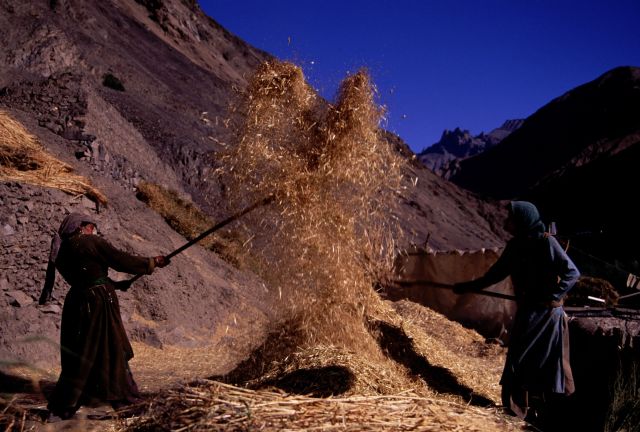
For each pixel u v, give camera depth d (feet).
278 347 16.72
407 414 11.10
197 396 11.10
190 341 31.17
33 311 26.08
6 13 97.50
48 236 28.43
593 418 16.53
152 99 128.88
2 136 31.09
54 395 14.56
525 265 15.40
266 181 16.52
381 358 16.83
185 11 289.74
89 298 15.35
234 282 46.47
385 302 19.98
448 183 320.50
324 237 16.31
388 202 16.69
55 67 93.04
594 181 267.80
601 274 65.10
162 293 33.14
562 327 15.07
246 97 17.08
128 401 15.21
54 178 31.07
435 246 202.18
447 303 50.75
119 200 39.55
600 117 485.97
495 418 12.12
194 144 92.84
